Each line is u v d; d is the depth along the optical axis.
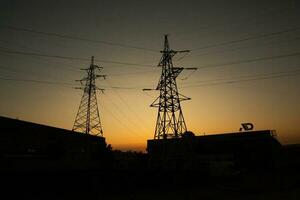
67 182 25.67
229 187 34.78
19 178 22.48
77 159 41.41
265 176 50.56
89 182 27.38
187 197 27.50
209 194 29.69
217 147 68.75
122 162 49.53
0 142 32.84
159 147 47.09
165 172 35.28
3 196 21.05
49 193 24.03
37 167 32.72
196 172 40.12
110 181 29.28
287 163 74.25
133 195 28.03
